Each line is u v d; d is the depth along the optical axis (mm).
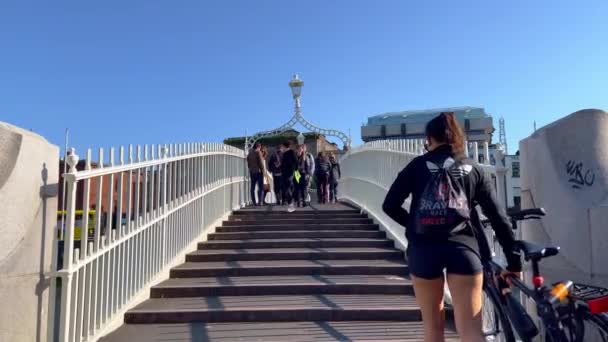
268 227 9492
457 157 2801
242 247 8227
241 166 12688
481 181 2822
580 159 4133
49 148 3695
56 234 3814
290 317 5246
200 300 5777
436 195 2674
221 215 10180
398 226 8086
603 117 4242
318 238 8789
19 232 3285
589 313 2576
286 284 6098
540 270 4289
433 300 2773
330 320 5227
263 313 5250
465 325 2596
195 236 8242
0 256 3104
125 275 5281
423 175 2805
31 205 3439
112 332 4840
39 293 3574
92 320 4457
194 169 8344
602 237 3674
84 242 4199
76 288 4043
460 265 2607
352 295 5953
